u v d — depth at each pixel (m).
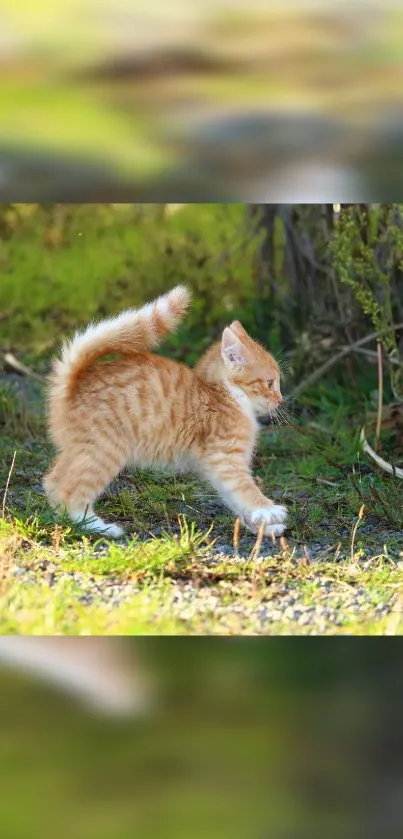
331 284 17.08
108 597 10.29
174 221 22.62
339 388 16.22
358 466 14.27
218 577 10.91
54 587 10.42
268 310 18.11
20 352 18.45
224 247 20.02
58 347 18.33
